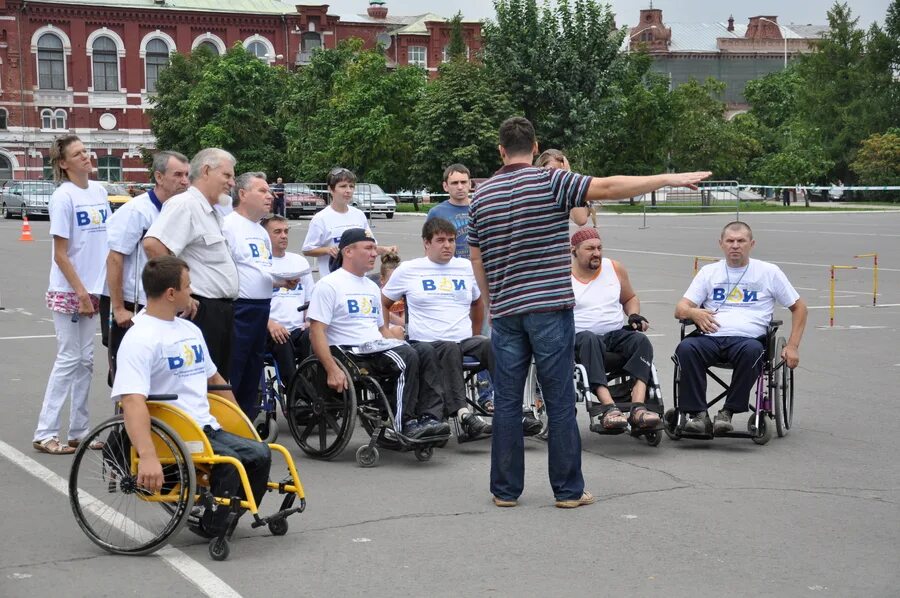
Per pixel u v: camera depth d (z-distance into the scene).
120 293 7.70
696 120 61.94
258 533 6.14
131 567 5.55
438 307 8.63
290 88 65.31
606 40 54.25
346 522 6.37
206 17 75.75
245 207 8.29
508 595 5.13
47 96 71.81
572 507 6.66
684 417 8.45
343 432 7.85
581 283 8.61
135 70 73.94
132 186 47.84
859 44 81.88
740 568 5.52
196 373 5.96
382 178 55.84
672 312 16.55
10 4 70.12
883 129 78.62
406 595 5.13
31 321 16.11
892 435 8.73
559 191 6.51
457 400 8.08
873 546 5.88
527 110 54.06
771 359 8.42
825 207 58.47
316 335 8.01
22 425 9.09
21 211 46.34
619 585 5.27
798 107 84.12
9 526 6.26
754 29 125.38
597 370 8.14
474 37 84.44
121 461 5.84
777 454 8.12
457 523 6.35
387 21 87.88
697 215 49.47
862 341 13.79
